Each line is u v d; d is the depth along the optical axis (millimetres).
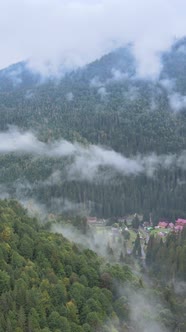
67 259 93312
